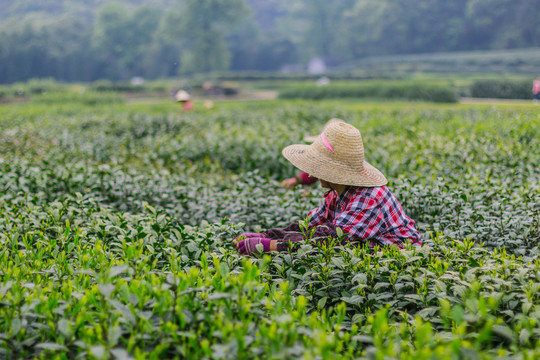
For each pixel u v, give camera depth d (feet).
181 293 7.14
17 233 11.19
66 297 7.83
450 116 44.68
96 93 119.75
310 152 11.57
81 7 503.20
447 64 286.25
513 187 17.60
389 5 368.07
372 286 9.93
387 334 7.47
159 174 20.40
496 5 334.44
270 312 7.79
